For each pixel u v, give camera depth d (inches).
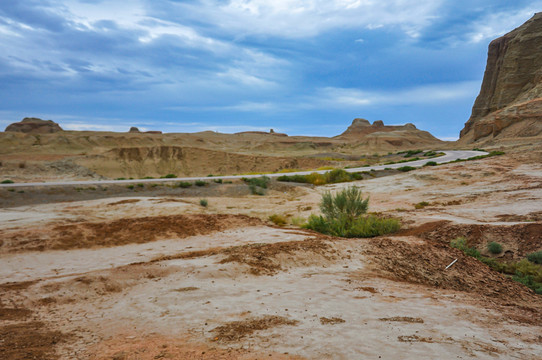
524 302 287.4
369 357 136.3
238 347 149.1
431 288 297.9
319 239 447.2
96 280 277.1
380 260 373.1
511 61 4889.3
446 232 554.9
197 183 1402.6
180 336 165.5
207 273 297.0
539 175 1147.9
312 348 146.7
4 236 487.2
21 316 207.9
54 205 920.3
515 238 487.8
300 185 1478.8
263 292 249.9
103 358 138.9
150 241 528.1
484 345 154.3
